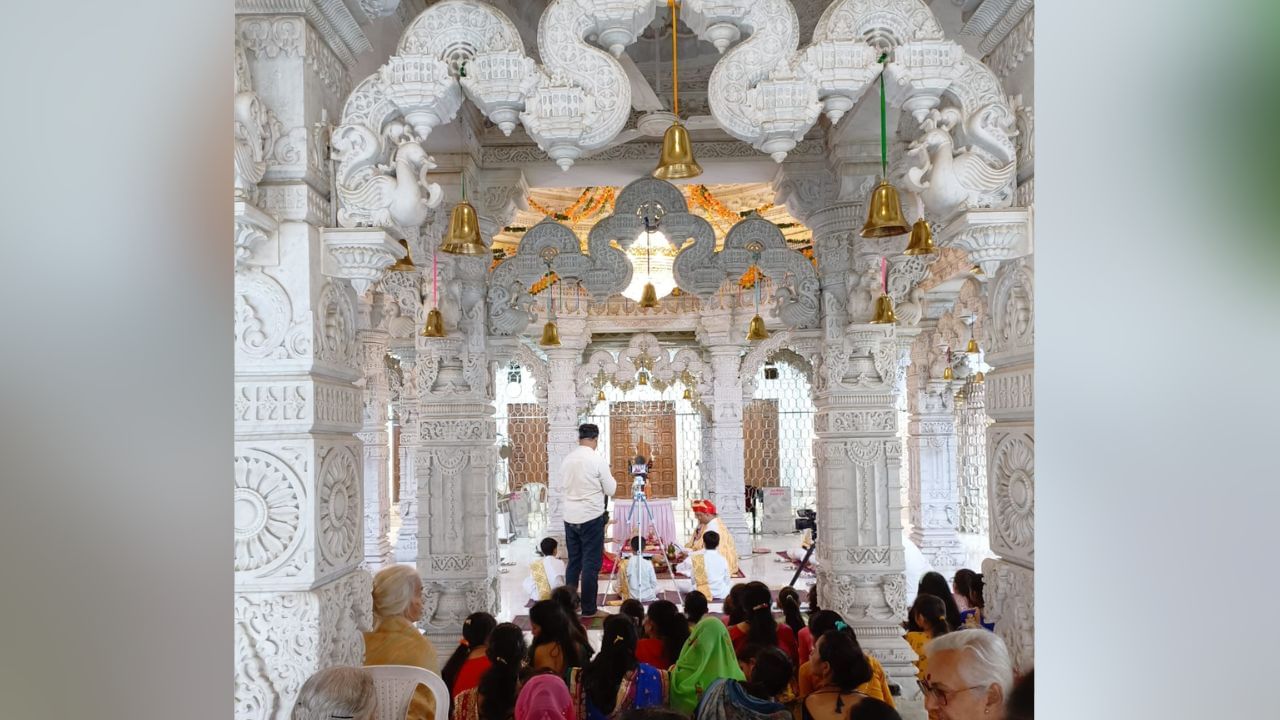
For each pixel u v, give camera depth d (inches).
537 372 366.6
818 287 189.9
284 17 79.6
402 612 101.9
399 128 82.7
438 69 78.9
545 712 84.8
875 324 173.0
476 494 199.2
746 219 192.4
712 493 408.8
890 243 173.6
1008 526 82.1
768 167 204.5
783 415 444.5
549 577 243.9
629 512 266.7
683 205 196.9
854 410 182.5
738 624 128.8
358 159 80.9
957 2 87.7
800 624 140.1
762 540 393.4
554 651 109.1
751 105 78.1
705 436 414.6
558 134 78.6
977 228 76.0
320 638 77.9
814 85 77.7
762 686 90.2
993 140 77.2
